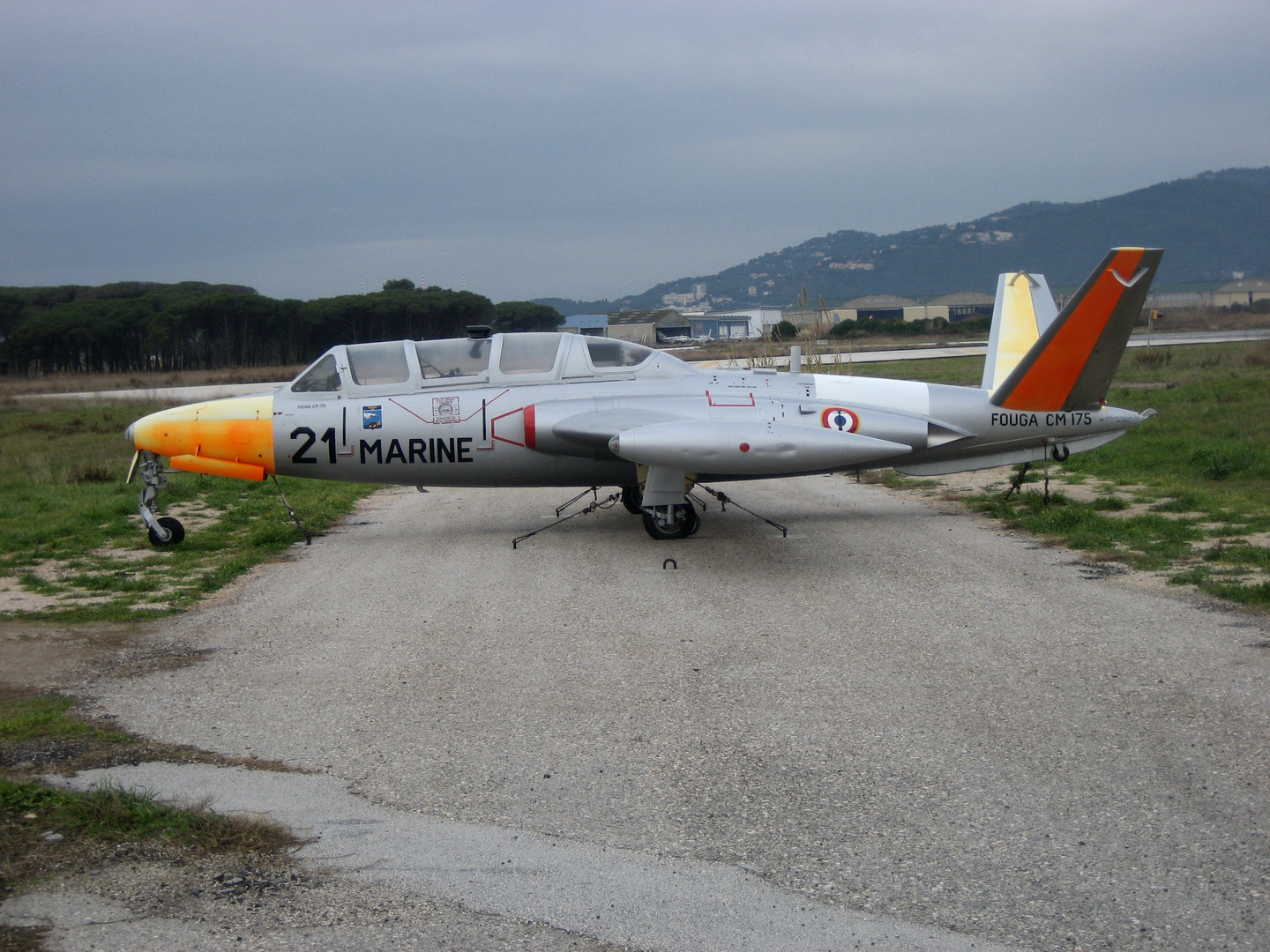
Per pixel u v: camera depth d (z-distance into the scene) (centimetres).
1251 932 360
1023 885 395
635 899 392
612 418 1151
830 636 747
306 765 525
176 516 1398
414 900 392
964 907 381
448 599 905
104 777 507
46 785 492
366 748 548
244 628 814
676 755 530
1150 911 374
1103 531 1071
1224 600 795
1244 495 1212
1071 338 1205
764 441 1057
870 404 1227
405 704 620
